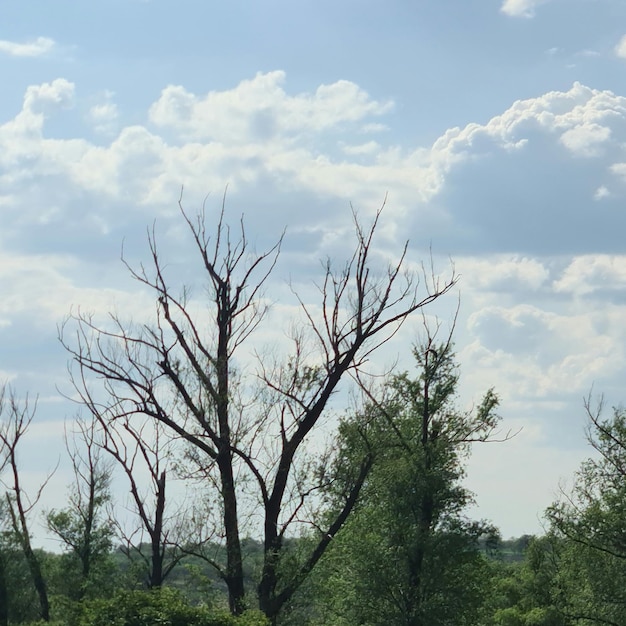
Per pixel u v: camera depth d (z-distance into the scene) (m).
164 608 26.58
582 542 47.91
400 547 43.34
